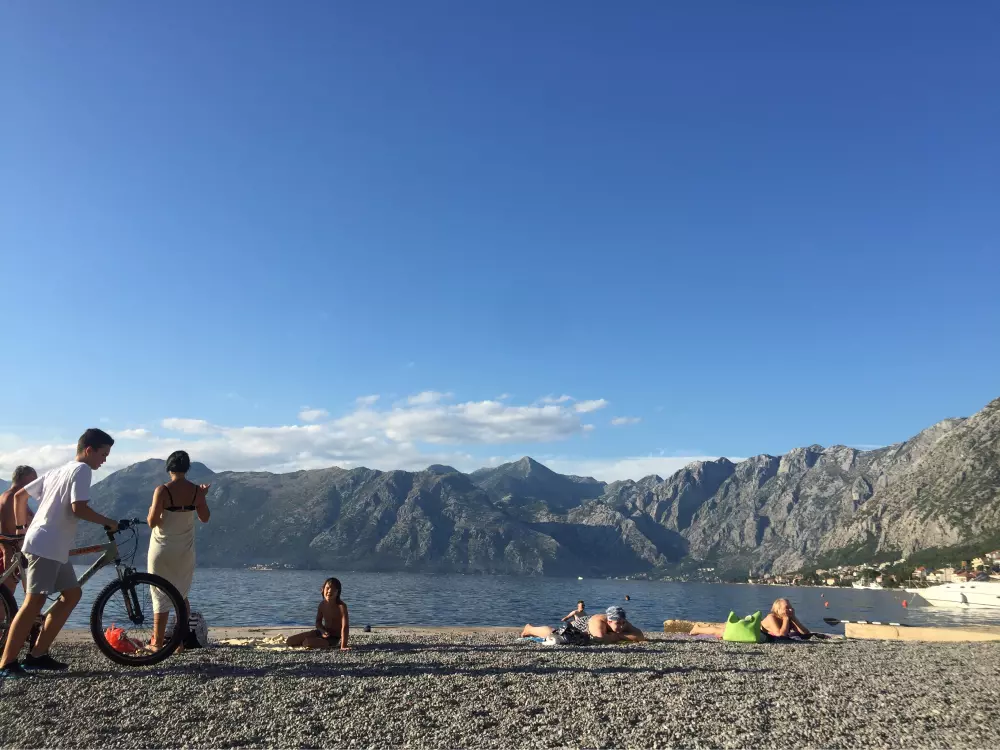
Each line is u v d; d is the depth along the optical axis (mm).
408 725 4141
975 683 5652
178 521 6344
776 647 8734
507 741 3898
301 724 4133
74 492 5344
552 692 4957
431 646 8078
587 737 3973
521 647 8148
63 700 4520
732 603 119188
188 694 4703
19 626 5180
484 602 95125
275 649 7371
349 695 4770
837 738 4016
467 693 4883
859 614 73062
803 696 4984
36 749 3721
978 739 4039
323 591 7945
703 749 3822
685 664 6586
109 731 3980
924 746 3906
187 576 6434
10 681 5004
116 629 5836
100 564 5676
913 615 71688
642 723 4227
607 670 6027
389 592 120250
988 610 87125
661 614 73125
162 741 3854
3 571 5863
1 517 6062
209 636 9180
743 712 4492
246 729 4039
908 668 6551
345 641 7707
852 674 6059
